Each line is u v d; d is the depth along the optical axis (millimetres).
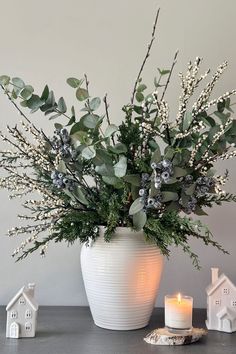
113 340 1126
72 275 1439
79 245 1439
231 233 1447
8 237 1426
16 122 1435
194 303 1443
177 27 1478
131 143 1134
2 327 1217
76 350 1063
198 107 1131
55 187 1148
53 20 1465
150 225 1104
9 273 1428
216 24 1480
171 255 1448
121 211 1152
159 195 1075
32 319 1143
